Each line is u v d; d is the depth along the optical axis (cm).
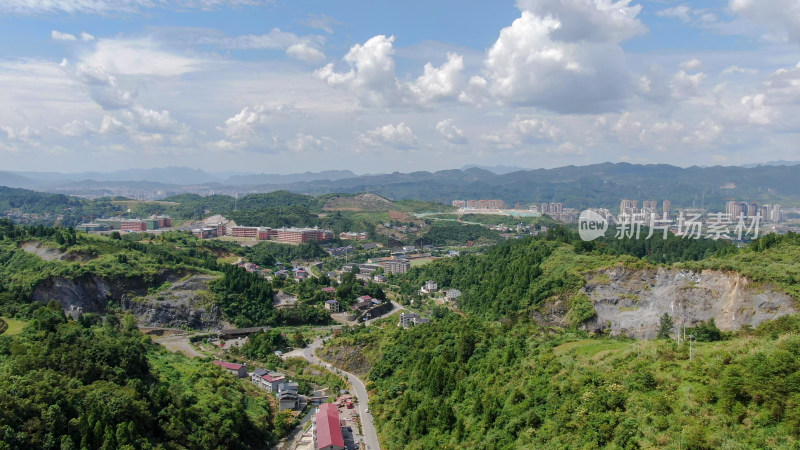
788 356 9394
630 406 10550
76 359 14200
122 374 14725
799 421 8325
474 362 16625
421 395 16300
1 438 10944
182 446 13512
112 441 12031
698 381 10350
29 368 13538
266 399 18662
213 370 19200
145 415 13362
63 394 12631
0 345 14662
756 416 8912
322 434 15362
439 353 18362
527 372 14112
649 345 12675
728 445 8556
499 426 12575
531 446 11156
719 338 16350
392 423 16062
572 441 10600
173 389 15550
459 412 14300
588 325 19775
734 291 18238
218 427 14875
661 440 9250
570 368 13188
